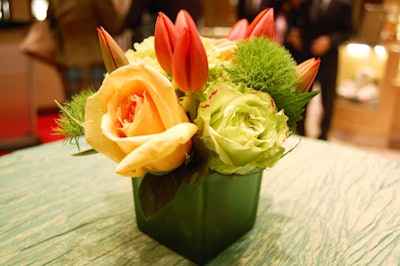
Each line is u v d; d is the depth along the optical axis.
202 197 0.42
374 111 2.13
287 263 0.46
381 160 0.72
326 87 1.93
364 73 2.21
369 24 2.14
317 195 0.60
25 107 1.94
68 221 0.53
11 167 0.66
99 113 0.38
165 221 0.47
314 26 1.76
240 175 0.41
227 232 0.48
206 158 0.38
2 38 1.78
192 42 0.36
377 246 0.49
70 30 1.54
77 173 0.65
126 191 0.60
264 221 0.54
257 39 0.42
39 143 2.02
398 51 1.96
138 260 0.46
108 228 0.52
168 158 0.38
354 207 0.57
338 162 0.71
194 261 0.46
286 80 0.41
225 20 3.03
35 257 0.46
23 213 0.54
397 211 0.56
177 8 1.60
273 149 0.38
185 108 0.41
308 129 2.39
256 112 0.38
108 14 1.52
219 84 0.39
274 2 1.84
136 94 0.38
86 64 1.58
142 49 0.45
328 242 0.50
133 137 0.35
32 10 2.28
